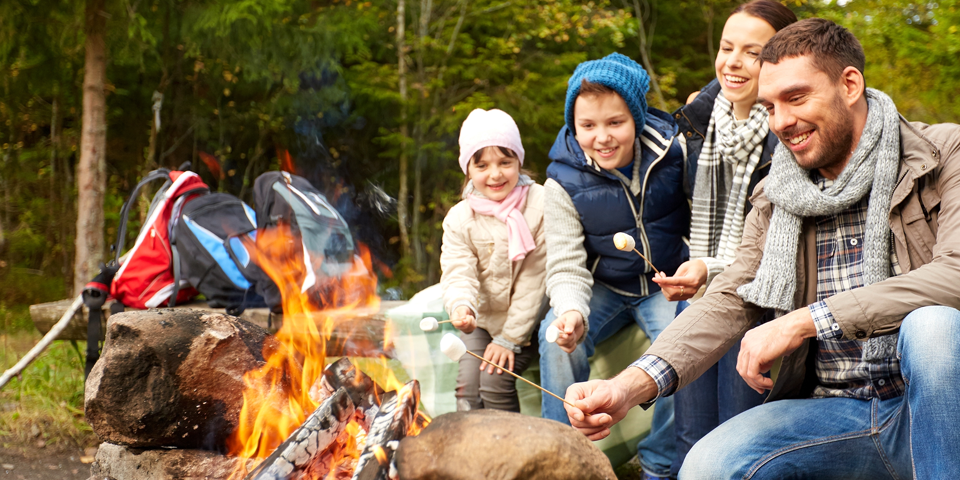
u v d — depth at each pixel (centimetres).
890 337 165
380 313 311
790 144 174
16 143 812
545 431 125
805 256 180
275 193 340
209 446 188
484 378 257
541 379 246
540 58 976
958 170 159
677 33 1113
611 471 128
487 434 124
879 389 171
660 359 175
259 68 771
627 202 250
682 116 252
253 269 331
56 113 796
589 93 238
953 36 701
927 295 150
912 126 167
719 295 187
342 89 892
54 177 823
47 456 306
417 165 930
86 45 503
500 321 268
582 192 251
